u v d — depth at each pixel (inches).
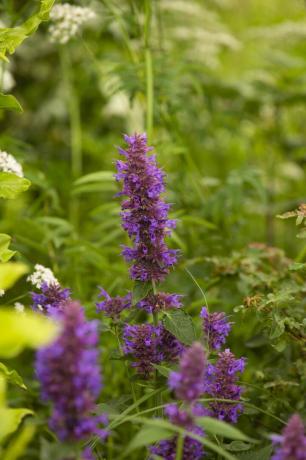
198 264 135.3
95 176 129.3
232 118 205.5
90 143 195.2
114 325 93.3
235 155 221.3
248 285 115.7
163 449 75.0
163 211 88.2
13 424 76.0
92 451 87.4
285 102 193.5
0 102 94.1
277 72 205.8
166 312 89.7
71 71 209.6
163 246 89.5
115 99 198.2
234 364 86.0
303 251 118.9
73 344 63.9
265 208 174.1
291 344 106.0
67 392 64.1
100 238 166.9
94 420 67.5
